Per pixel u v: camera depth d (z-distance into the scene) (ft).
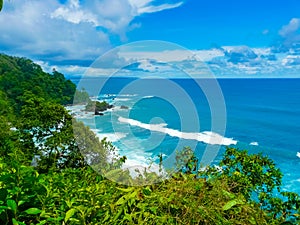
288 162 118.73
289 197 8.46
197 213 6.40
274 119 185.37
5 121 43.88
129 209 6.68
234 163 10.49
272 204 8.48
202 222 6.49
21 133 40.50
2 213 5.50
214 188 7.36
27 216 5.96
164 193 6.97
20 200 5.86
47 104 41.70
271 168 10.29
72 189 7.22
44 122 39.50
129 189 6.93
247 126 168.04
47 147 34.53
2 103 67.92
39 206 6.22
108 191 7.24
